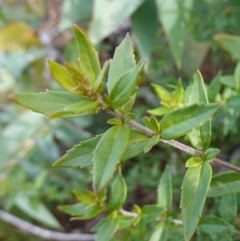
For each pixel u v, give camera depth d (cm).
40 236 56
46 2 64
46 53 61
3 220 58
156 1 41
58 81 17
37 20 63
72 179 52
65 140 53
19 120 56
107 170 17
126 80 17
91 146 19
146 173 43
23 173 45
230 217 25
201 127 20
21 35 59
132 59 19
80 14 50
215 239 26
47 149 52
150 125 19
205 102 20
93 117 54
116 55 19
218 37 35
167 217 26
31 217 59
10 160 53
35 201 45
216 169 41
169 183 26
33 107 18
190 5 41
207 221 25
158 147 46
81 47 18
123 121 18
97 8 44
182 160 40
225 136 39
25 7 64
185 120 18
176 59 41
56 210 58
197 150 20
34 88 60
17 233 58
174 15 41
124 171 47
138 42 45
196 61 45
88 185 52
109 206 25
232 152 41
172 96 28
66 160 19
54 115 16
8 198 48
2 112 62
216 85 29
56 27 63
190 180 19
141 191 47
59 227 54
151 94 47
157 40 51
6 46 60
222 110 31
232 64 47
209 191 21
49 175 50
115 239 30
